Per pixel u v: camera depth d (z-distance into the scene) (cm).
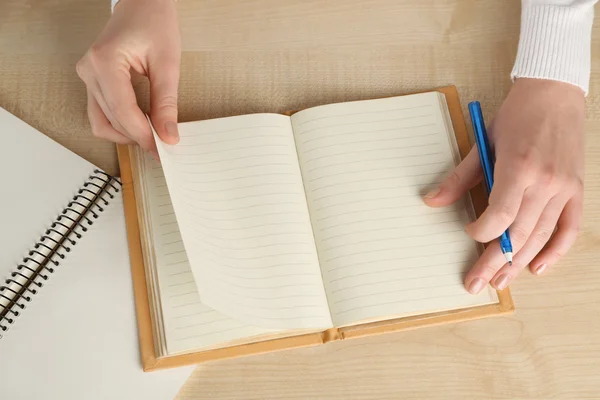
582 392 74
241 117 79
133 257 76
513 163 75
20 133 81
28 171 80
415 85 88
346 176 78
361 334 74
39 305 74
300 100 87
